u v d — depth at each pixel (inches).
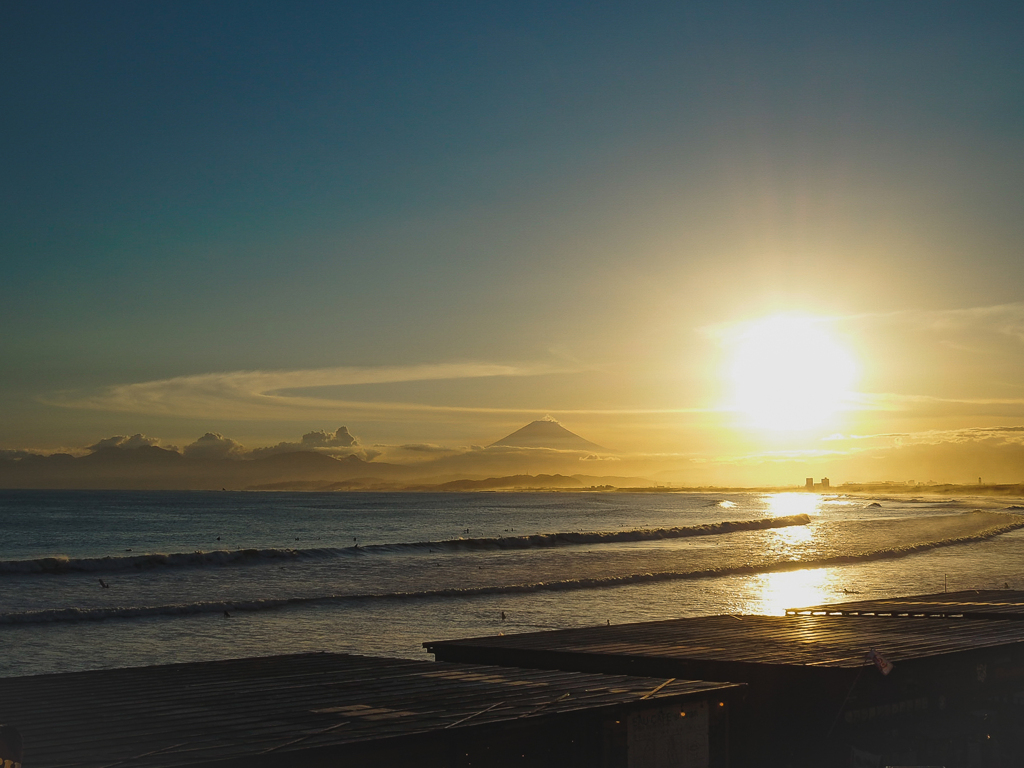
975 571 2274.9
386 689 498.3
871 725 598.5
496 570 2219.5
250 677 546.3
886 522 5157.5
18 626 1300.4
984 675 686.5
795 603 1611.7
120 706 452.8
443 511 7504.9
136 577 2018.9
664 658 627.8
